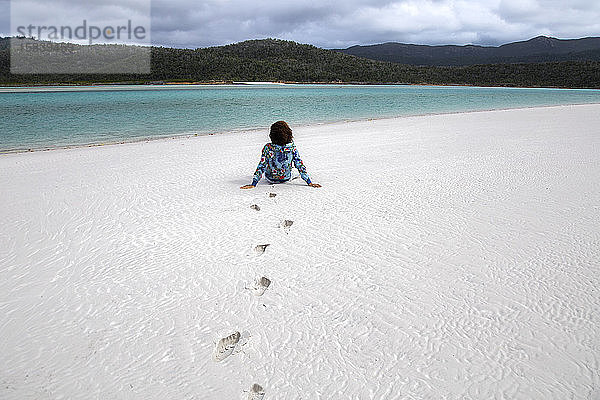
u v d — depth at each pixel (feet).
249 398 6.50
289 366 7.19
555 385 6.66
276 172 18.47
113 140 37.73
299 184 18.78
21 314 8.80
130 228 13.48
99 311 8.87
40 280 10.18
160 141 35.91
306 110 72.74
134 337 8.00
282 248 11.84
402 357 7.36
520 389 6.59
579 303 8.87
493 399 6.41
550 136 32.71
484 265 10.61
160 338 7.98
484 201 15.66
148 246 12.08
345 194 16.99
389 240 12.25
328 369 7.10
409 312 8.68
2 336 8.08
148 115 63.21
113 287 9.81
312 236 12.66
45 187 18.78
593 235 12.22
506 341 7.74
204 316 8.66
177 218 14.35
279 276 10.25
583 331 7.97
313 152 27.20
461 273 10.23
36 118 57.06
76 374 7.04
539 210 14.49
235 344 7.82
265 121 54.85
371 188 17.84
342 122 51.11
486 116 55.67
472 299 9.12
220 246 12.01
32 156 28.07
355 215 14.44
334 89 200.23
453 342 7.73
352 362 7.26
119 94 136.36
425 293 9.38
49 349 7.70
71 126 48.85
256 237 12.64
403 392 6.57
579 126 40.11
